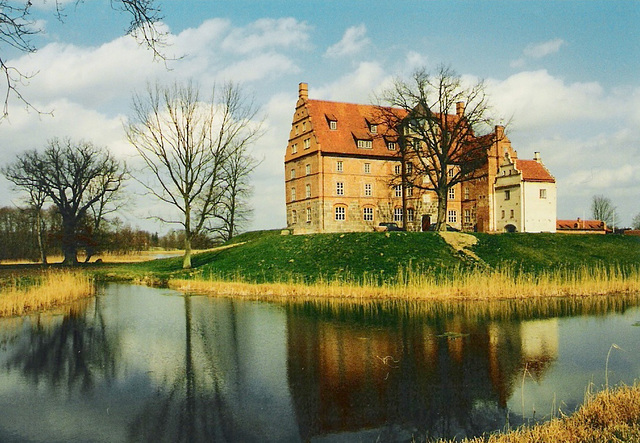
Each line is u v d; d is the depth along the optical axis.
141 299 28.08
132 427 9.73
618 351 15.50
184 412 10.53
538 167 57.38
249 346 16.34
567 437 8.14
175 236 128.38
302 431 9.57
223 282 32.91
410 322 20.25
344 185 54.69
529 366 13.91
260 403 11.07
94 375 13.20
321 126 55.31
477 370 13.51
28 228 73.94
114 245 71.00
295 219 59.22
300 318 21.34
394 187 54.12
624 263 36.91
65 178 58.69
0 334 18.47
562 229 74.25
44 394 11.70
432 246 37.47
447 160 45.03
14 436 9.31
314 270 34.59
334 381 12.59
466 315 21.75
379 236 39.38
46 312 23.58
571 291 27.58
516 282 28.80
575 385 12.23
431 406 10.87
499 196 57.56
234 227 67.06
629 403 9.33
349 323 20.14
